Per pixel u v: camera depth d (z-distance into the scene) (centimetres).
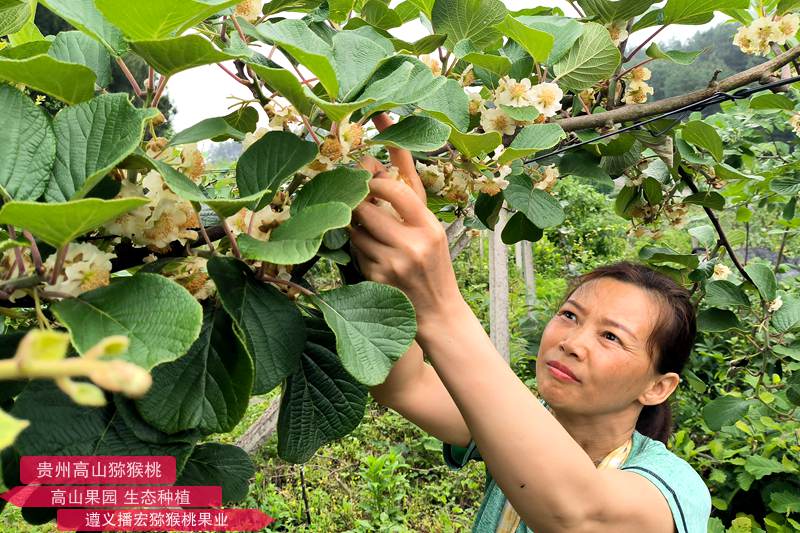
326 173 92
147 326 64
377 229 94
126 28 78
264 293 87
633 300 143
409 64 94
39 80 81
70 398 73
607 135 173
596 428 148
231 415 78
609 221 1146
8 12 102
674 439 394
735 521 331
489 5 130
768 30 191
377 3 151
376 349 83
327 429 99
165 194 84
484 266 915
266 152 92
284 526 383
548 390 146
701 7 167
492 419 97
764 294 254
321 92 115
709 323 257
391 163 113
